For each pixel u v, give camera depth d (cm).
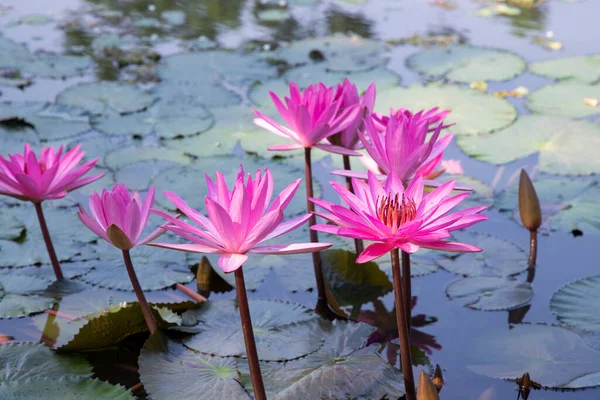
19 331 192
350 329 187
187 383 161
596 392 164
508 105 357
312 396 158
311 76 425
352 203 146
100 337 179
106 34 516
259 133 341
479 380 172
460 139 326
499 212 266
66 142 328
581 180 281
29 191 195
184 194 278
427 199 145
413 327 199
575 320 196
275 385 161
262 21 564
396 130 164
